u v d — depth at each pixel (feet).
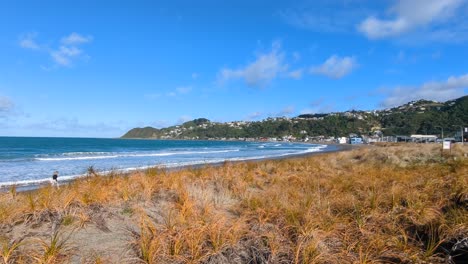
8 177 64.64
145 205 22.65
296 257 15.57
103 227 18.81
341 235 18.72
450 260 15.78
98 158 125.39
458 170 38.19
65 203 20.93
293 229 19.13
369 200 24.68
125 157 132.77
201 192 26.22
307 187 32.73
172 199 24.70
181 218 19.34
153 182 28.94
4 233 16.85
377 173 41.78
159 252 15.94
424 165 52.11
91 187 26.78
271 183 36.86
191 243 16.34
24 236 16.69
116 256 15.65
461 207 21.43
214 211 22.44
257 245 17.30
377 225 20.12
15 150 188.75
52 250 14.67
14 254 14.62
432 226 18.99
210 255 16.07
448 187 28.94
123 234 18.04
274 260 16.10
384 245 17.33
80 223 18.71
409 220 20.97
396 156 69.36
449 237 17.60
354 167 53.21
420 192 27.12
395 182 31.94
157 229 18.12
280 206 23.34
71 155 144.77
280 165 57.11
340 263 15.53
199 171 43.19
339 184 33.32
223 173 40.75
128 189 25.86
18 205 20.81
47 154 146.82
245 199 25.73
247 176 39.73
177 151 195.42
